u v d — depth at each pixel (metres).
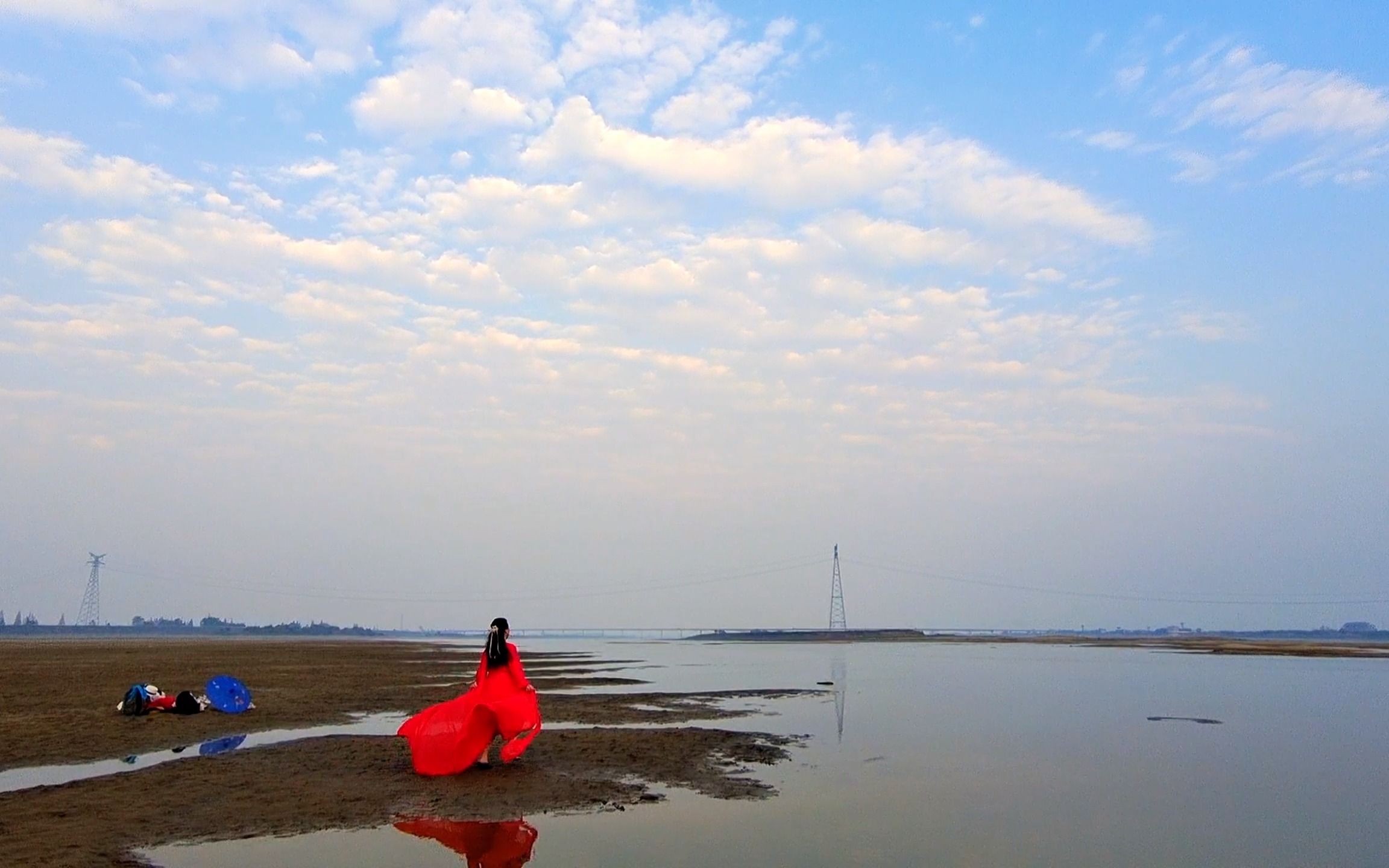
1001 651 87.25
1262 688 34.59
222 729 20.31
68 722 21.00
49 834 10.32
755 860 9.37
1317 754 17.23
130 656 57.97
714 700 29.06
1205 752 17.42
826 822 11.13
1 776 14.23
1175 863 9.38
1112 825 11.10
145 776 14.14
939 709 25.92
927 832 10.66
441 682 36.88
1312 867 9.23
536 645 137.75
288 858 9.37
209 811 11.60
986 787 13.63
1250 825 11.14
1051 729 21.12
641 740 18.67
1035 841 10.23
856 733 20.12
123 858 9.33
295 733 19.69
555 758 16.19
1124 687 35.12
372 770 14.66
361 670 45.66
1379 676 43.03
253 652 72.19
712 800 12.46
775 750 17.33
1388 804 12.46
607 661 62.97
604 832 10.58
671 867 9.10
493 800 12.38
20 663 47.38
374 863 9.23
